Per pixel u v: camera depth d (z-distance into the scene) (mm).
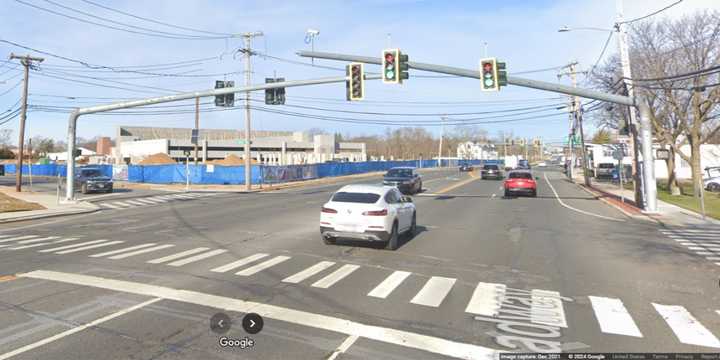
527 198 27391
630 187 35844
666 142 29812
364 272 8773
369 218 10914
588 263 9734
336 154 112000
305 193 33250
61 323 5805
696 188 26531
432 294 7273
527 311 6441
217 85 22641
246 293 7215
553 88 18984
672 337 5461
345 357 4828
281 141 106875
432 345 5188
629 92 20625
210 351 4965
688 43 24969
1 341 5215
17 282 7840
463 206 22578
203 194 33625
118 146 100375
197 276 8312
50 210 22016
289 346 5113
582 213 19875
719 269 9188
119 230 14828
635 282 8117
